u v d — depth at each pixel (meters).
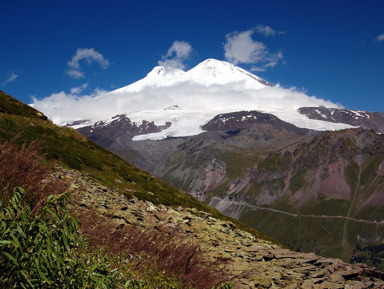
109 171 38.91
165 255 13.77
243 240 23.91
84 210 15.55
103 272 6.21
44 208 5.50
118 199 25.86
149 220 21.28
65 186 14.49
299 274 17.61
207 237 21.62
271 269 17.72
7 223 5.23
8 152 11.18
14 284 5.09
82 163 36.09
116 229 15.20
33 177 10.88
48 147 33.91
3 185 9.77
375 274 18.94
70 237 5.44
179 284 11.95
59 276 5.52
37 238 5.26
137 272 10.97
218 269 15.55
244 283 14.79
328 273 18.30
